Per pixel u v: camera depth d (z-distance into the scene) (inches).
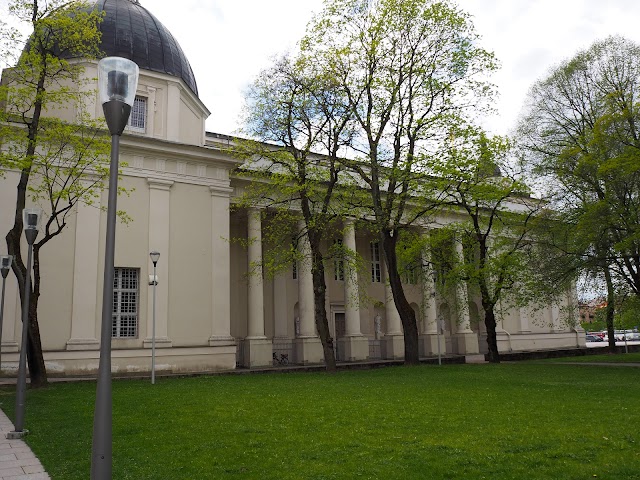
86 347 892.0
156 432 382.6
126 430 390.3
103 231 943.7
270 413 451.5
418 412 443.8
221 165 1075.3
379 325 1518.2
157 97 1089.4
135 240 968.9
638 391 570.3
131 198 977.5
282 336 1299.2
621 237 862.5
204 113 1207.6
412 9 903.7
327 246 1419.8
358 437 352.8
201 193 1049.5
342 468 282.0
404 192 907.4
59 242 903.1
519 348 1663.4
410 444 329.4
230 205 1117.7
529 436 344.5
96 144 734.5
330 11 927.0
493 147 970.1
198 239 1031.0
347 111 936.9
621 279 927.0
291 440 347.9
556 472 266.5
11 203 868.6
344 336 1305.4
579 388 602.9
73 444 353.4
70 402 540.4
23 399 398.3
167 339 966.4
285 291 1327.5
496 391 579.8
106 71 214.5
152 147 998.4
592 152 935.7
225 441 348.8
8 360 832.3
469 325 1551.4
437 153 893.2
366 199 1007.6
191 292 1008.2
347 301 1307.8
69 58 983.0
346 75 938.7
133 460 309.0
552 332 1758.1
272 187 1027.3
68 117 970.7
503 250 1150.3
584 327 1995.6
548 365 991.0
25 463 313.4
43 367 701.9
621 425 375.6
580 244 905.5
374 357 1418.6
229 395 574.6
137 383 737.0
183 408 486.0
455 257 1156.5
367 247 1525.6
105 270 200.4
